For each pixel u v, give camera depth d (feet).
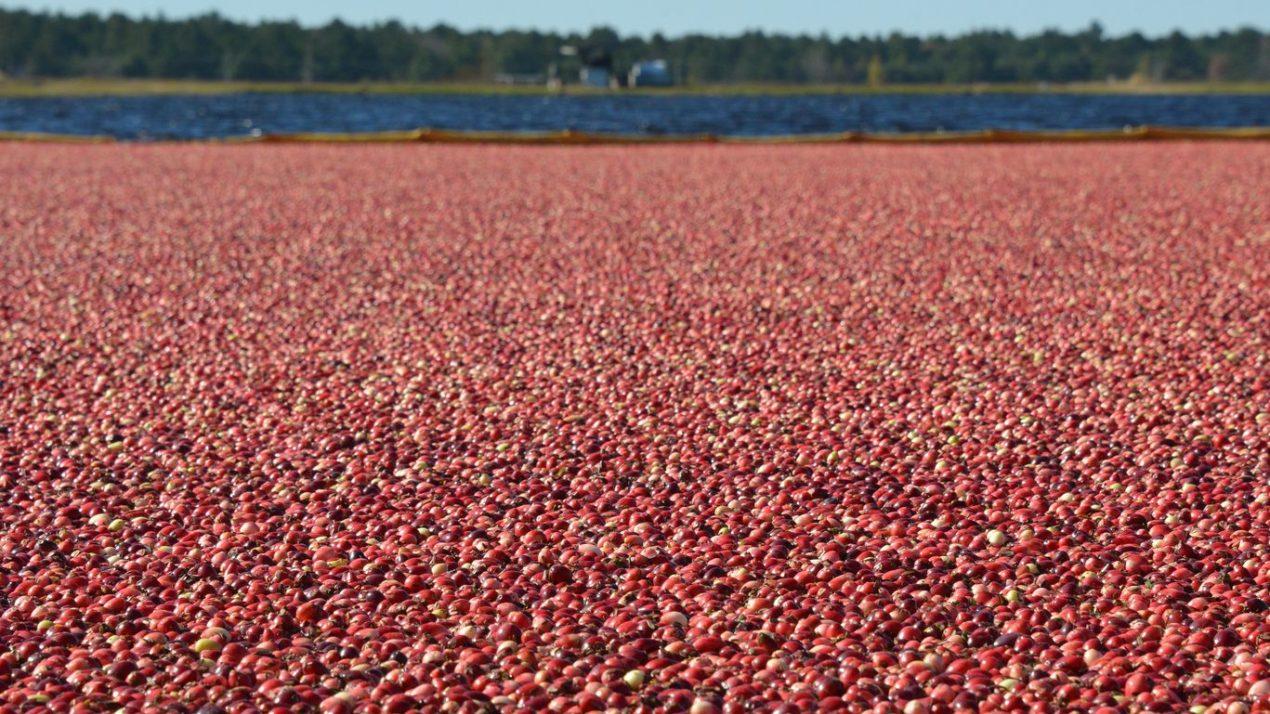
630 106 459.73
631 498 38.96
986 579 32.58
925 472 41.06
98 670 28.68
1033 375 51.96
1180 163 133.69
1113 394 48.65
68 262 81.66
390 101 519.19
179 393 51.42
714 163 145.79
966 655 28.99
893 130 274.77
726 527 36.76
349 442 44.62
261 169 142.41
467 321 63.52
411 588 32.89
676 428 45.98
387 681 28.02
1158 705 26.30
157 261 81.76
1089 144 164.96
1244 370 51.19
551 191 118.21
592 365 54.90
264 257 82.99
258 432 46.19
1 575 33.91
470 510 38.42
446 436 45.34
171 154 164.86
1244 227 88.79
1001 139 175.22
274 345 59.31
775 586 32.60
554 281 73.61
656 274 75.36
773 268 76.74
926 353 55.93
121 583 33.37
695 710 26.61
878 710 26.40
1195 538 35.12
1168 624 30.12
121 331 62.34
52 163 151.12
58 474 42.04
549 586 32.86
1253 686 26.81
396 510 38.42
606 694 27.27
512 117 349.20
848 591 32.04
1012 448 43.11
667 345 58.18
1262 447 42.24
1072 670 28.14
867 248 83.51
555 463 42.14
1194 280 70.74
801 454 42.52
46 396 51.03
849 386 50.85
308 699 27.25
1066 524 36.45
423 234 92.32
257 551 35.40
